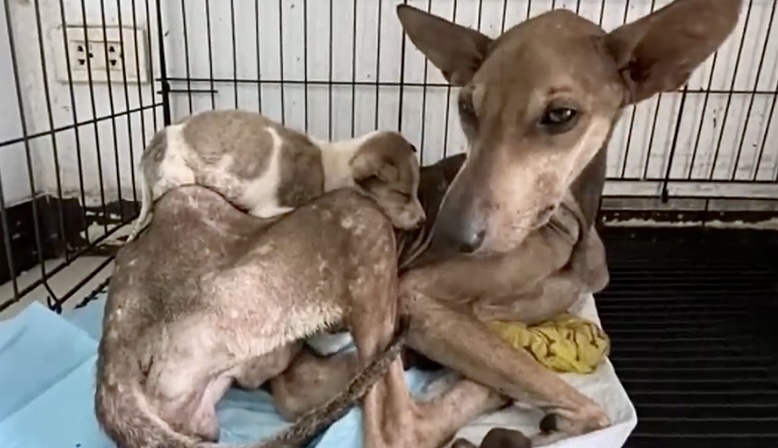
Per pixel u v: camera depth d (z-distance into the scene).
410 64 0.82
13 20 0.77
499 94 0.46
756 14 0.81
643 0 0.81
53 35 0.78
